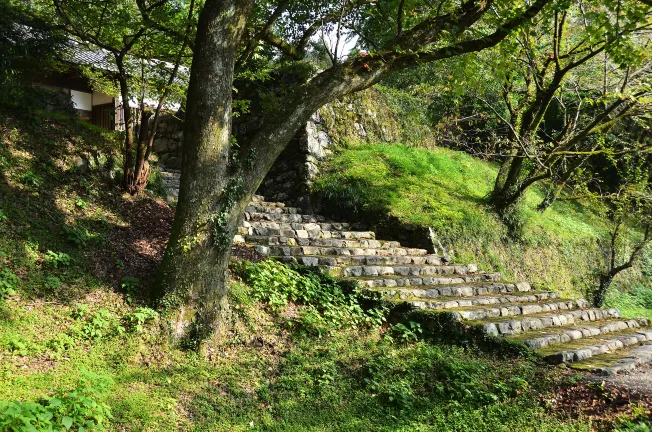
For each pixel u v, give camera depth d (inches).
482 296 315.9
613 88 423.5
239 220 227.3
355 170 436.1
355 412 193.0
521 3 357.4
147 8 276.1
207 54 209.8
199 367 204.4
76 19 293.0
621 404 183.3
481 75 394.6
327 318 252.8
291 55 262.8
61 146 292.8
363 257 325.7
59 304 207.2
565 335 261.1
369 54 232.2
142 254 258.2
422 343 242.1
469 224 410.9
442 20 248.4
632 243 596.1
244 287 250.4
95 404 149.3
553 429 174.6
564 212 605.3
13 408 127.5
